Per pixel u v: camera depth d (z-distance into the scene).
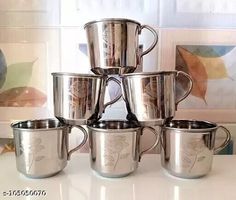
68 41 0.61
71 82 0.44
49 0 0.60
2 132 0.62
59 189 0.41
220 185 0.43
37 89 0.62
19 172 0.46
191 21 0.61
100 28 0.46
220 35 0.62
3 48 0.61
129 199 0.39
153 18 0.61
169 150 0.46
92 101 0.45
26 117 0.62
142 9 0.60
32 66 0.61
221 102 0.62
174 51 0.61
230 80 0.62
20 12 0.60
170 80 0.45
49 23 0.60
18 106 0.62
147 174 0.47
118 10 0.60
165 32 0.61
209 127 0.48
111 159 0.44
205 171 0.45
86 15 0.60
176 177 0.46
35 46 0.61
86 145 0.61
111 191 0.41
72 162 0.53
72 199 0.38
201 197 0.39
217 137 0.62
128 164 0.45
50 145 0.44
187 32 0.61
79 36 0.61
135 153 0.46
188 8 0.61
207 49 0.62
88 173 0.48
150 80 0.44
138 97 0.44
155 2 0.60
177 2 0.61
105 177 0.46
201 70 0.62
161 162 0.49
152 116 0.44
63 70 0.61
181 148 0.44
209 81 0.62
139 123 0.45
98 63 0.46
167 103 0.45
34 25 0.60
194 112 0.62
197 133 0.44
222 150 0.62
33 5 0.60
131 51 0.47
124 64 0.46
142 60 0.61
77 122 0.45
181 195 0.40
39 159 0.44
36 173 0.44
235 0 0.61
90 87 0.45
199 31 0.61
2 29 0.60
